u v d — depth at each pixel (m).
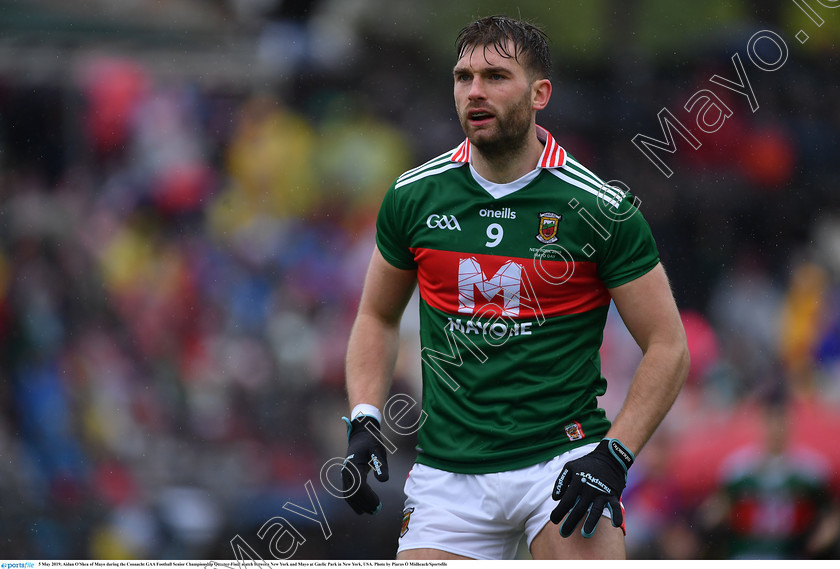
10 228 35.22
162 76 38.69
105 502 29.31
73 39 38.00
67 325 33.78
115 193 36.94
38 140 37.25
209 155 38.09
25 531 28.70
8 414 31.23
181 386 33.09
